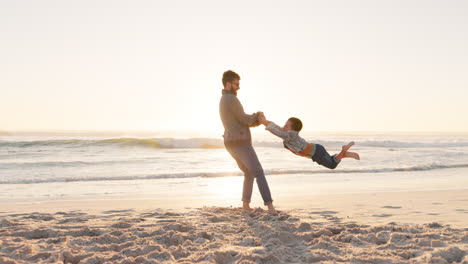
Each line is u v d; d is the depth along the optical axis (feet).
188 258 10.36
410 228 13.75
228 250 10.75
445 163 54.60
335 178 38.68
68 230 13.84
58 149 79.51
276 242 11.67
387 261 9.95
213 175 40.96
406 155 70.49
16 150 77.15
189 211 19.49
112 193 29.04
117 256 10.41
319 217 17.46
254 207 20.83
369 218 17.15
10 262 9.57
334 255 10.36
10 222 15.49
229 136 17.54
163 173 40.93
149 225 15.11
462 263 9.73
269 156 68.03
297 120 16.66
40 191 30.01
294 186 32.35
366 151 84.53
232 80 17.56
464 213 18.53
